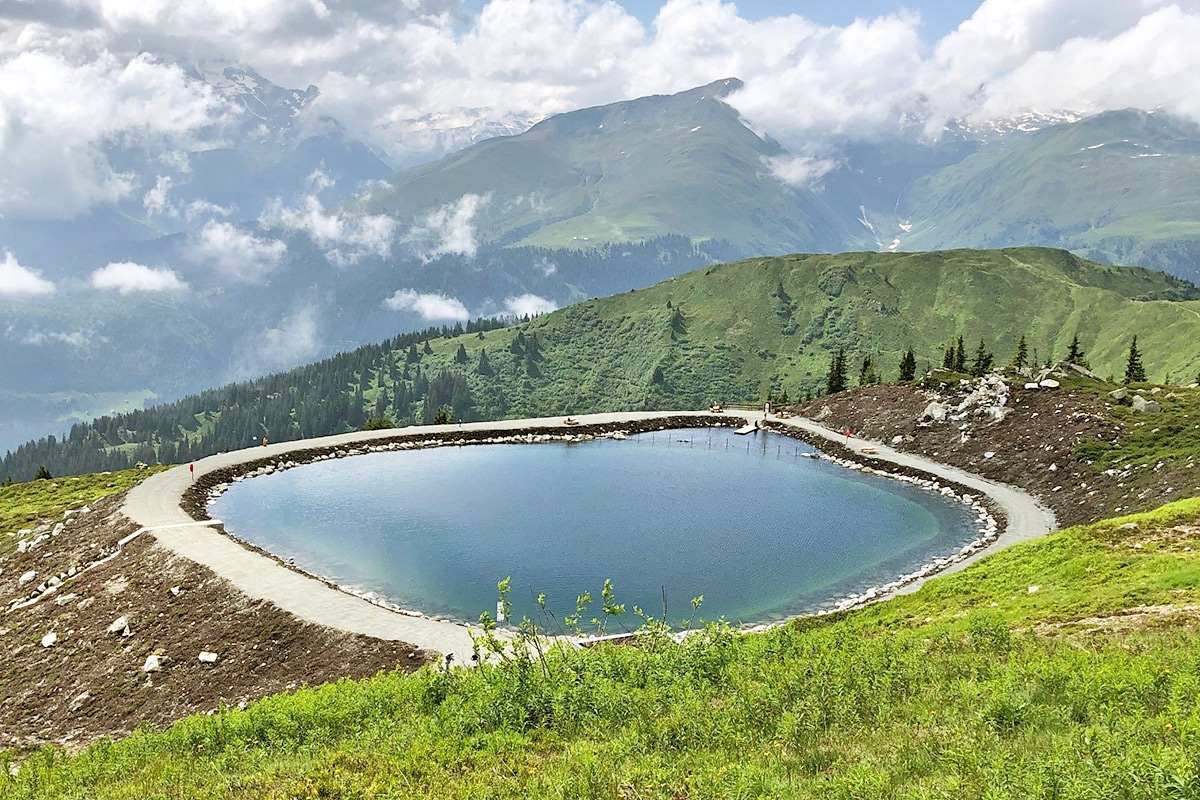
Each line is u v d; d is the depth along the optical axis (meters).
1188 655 23.31
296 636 51.72
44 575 71.00
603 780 18.78
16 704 49.97
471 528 85.12
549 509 92.88
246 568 62.62
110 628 56.03
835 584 67.88
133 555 68.06
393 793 19.83
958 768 16.19
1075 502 83.81
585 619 60.19
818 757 18.91
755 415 151.25
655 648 31.12
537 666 28.97
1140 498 75.31
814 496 98.06
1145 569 40.91
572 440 138.38
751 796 16.80
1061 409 104.19
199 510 88.19
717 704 24.36
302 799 20.41
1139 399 98.12
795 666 26.09
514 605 63.44
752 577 70.00
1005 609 41.06
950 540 79.38
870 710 22.28
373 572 71.38
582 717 24.45
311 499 97.62
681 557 75.31
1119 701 19.53
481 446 133.62
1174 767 13.97
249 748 27.69
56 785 27.44
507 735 23.58
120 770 27.97
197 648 52.12
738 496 98.69
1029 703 19.53
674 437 139.38
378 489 102.94
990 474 99.50
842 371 173.38
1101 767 14.53
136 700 47.94
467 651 48.44
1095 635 29.98
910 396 128.50
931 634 35.94
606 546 78.56
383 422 161.75
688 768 19.27
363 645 49.66
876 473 108.88
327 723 28.91
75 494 107.25
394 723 26.97
